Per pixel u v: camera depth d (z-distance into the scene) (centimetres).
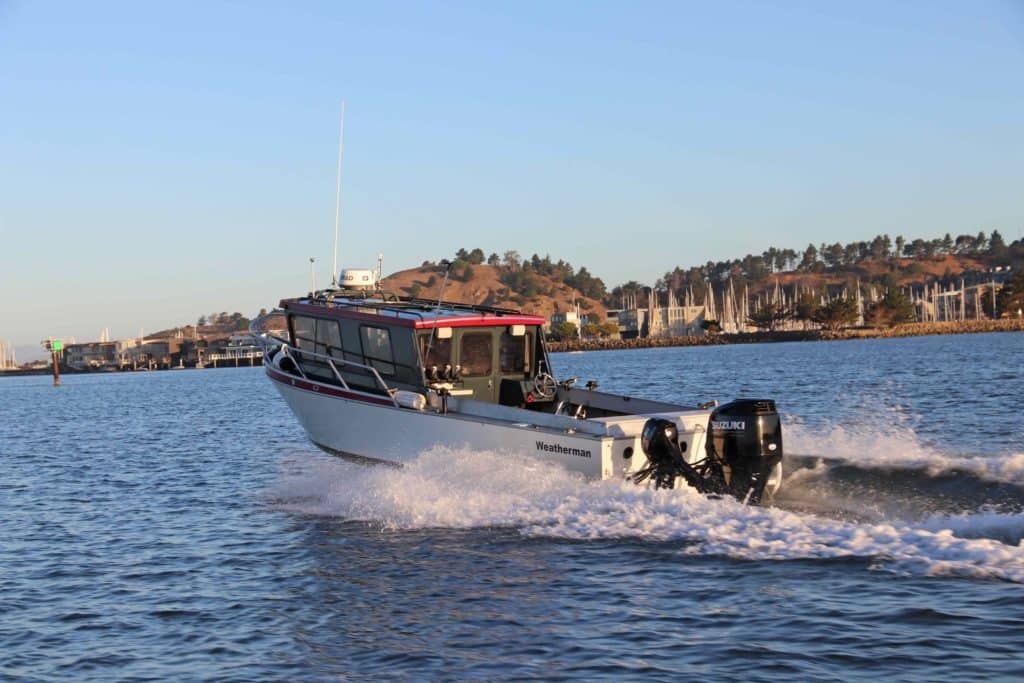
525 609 988
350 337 1675
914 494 1325
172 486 2012
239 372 16175
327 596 1078
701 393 4506
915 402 3309
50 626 1024
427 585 1088
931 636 839
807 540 1112
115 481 2138
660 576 1052
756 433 1240
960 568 992
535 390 1638
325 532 1380
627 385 5453
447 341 1591
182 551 1352
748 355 11812
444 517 1362
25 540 1485
